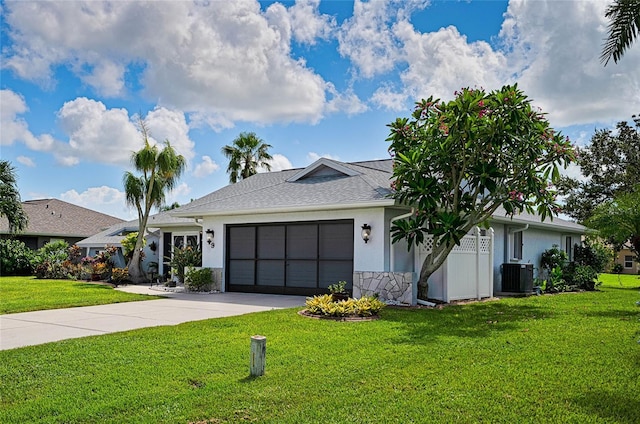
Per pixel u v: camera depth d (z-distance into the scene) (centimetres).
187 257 1877
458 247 1416
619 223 2016
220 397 510
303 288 1540
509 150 1225
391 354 689
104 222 3772
